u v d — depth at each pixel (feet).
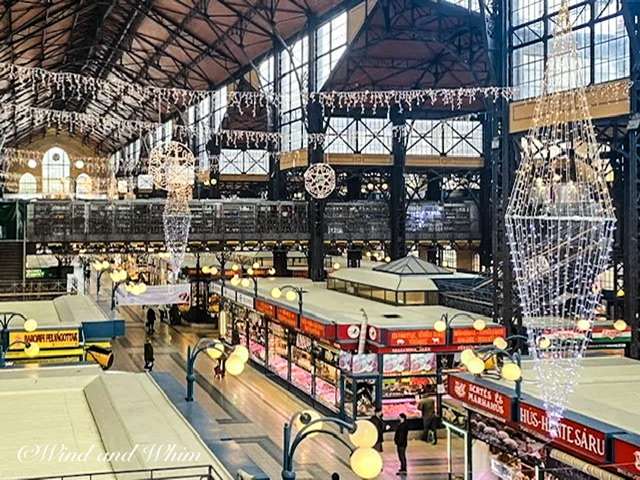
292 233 104.78
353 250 111.55
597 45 54.19
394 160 101.60
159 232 104.17
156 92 136.26
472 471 39.32
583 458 30.94
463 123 106.93
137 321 112.47
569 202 34.68
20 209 96.73
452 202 110.01
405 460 45.32
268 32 103.96
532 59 59.57
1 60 109.50
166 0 101.71
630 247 48.57
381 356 54.29
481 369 37.65
